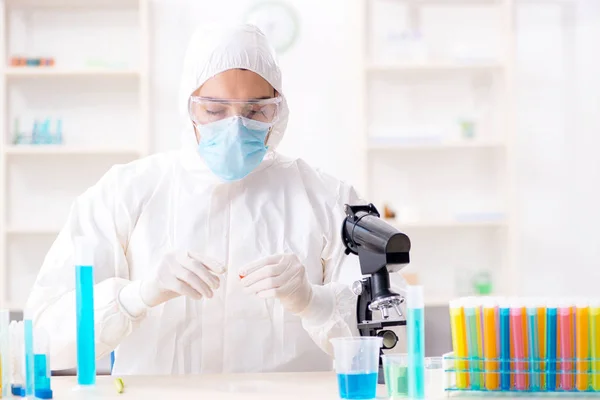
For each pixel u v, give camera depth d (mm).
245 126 2102
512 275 4867
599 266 5160
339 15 5102
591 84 5160
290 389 1693
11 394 1623
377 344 1597
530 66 5152
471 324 1609
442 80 5117
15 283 5012
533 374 1595
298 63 5098
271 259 1919
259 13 5047
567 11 5148
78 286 1729
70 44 5012
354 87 5102
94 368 1744
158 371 2180
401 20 5121
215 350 2201
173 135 5043
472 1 5109
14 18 4992
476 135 5012
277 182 2305
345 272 2225
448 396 1596
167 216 2225
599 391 1580
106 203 2205
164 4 5047
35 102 5023
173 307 2189
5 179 4863
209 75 2137
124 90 5035
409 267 5098
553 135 5160
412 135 4871
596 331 1580
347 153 5109
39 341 1613
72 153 4934
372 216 1859
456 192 5129
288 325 2229
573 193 5168
